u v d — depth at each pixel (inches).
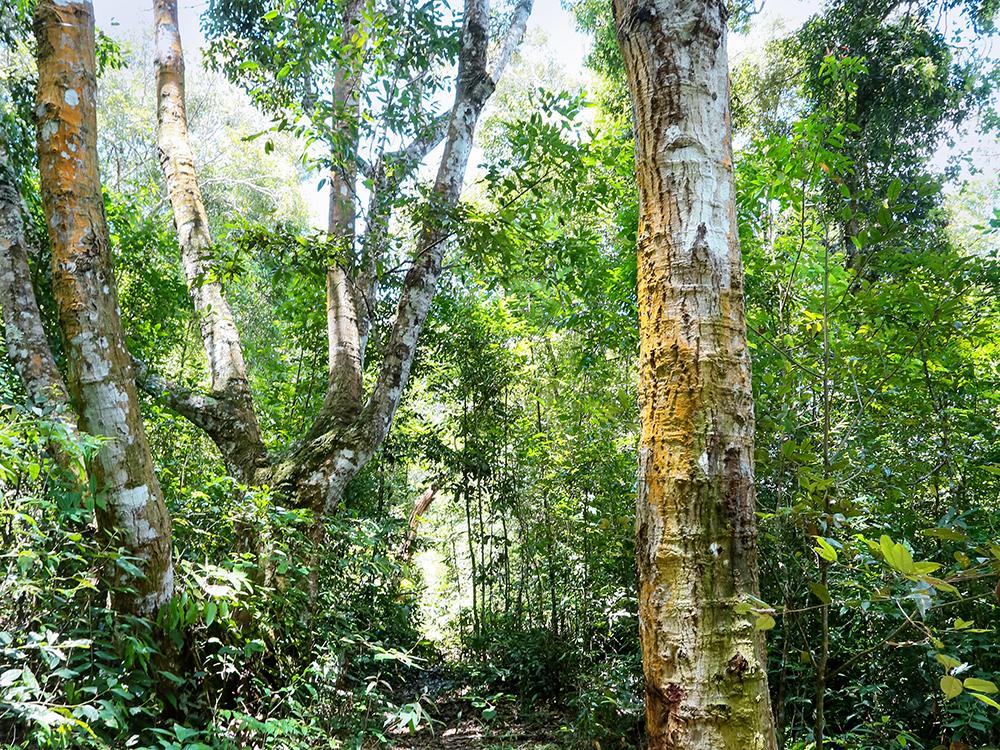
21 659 99.9
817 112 146.6
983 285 145.6
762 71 404.8
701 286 70.4
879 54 368.2
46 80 135.4
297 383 284.4
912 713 138.1
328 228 241.8
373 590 225.0
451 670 252.5
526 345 293.6
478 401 284.0
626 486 196.2
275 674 155.4
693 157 72.7
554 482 247.4
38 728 87.7
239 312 361.4
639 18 77.0
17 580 100.2
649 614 67.4
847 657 143.4
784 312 132.6
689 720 62.9
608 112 395.9
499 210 202.1
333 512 194.5
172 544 147.5
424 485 300.4
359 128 200.7
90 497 121.0
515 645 238.8
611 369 240.5
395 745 180.5
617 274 216.7
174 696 128.6
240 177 600.1
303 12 190.9
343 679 182.5
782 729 113.4
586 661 209.5
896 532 128.3
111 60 275.1
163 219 322.3
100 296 134.7
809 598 128.9
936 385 145.8
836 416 128.3
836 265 167.9
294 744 133.0
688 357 69.1
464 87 230.8
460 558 382.0
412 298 212.2
